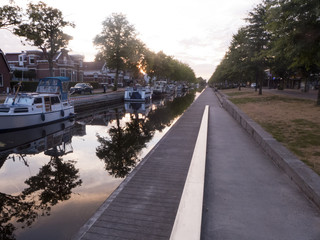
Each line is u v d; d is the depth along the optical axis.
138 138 13.92
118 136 14.55
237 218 3.70
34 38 19.69
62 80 19.95
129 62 44.09
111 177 7.80
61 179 7.65
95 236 3.70
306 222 3.56
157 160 7.49
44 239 4.52
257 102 20.69
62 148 11.80
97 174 8.09
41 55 50.06
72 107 20.95
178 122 14.64
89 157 10.21
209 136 9.85
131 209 4.50
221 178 5.31
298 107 15.56
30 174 8.21
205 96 44.41
